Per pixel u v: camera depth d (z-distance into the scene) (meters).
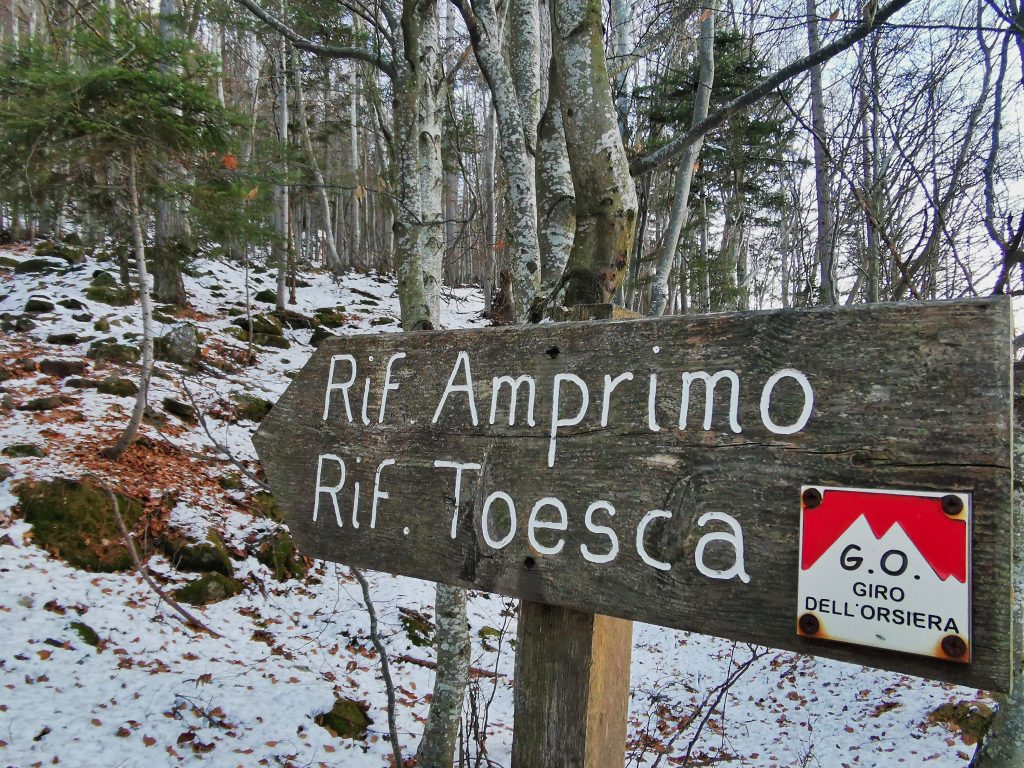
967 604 0.90
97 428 7.72
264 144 8.25
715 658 7.72
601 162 1.71
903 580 0.95
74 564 5.88
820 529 1.02
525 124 3.21
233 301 14.46
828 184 8.17
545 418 1.35
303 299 16.42
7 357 8.88
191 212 7.91
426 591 7.30
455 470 1.46
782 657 7.58
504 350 1.44
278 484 1.75
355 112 21.94
